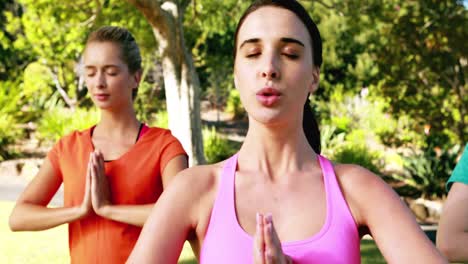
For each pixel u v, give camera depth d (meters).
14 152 16.36
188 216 1.07
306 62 1.07
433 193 12.55
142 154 2.20
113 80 2.20
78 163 2.21
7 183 13.85
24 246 6.44
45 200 2.26
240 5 14.49
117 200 2.14
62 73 20.42
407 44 11.81
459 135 12.38
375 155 15.70
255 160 1.11
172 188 1.10
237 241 1.01
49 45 16.14
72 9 12.11
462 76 11.91
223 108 31.73
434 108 12.03
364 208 1.08
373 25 12.65
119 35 2.25
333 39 21.30
